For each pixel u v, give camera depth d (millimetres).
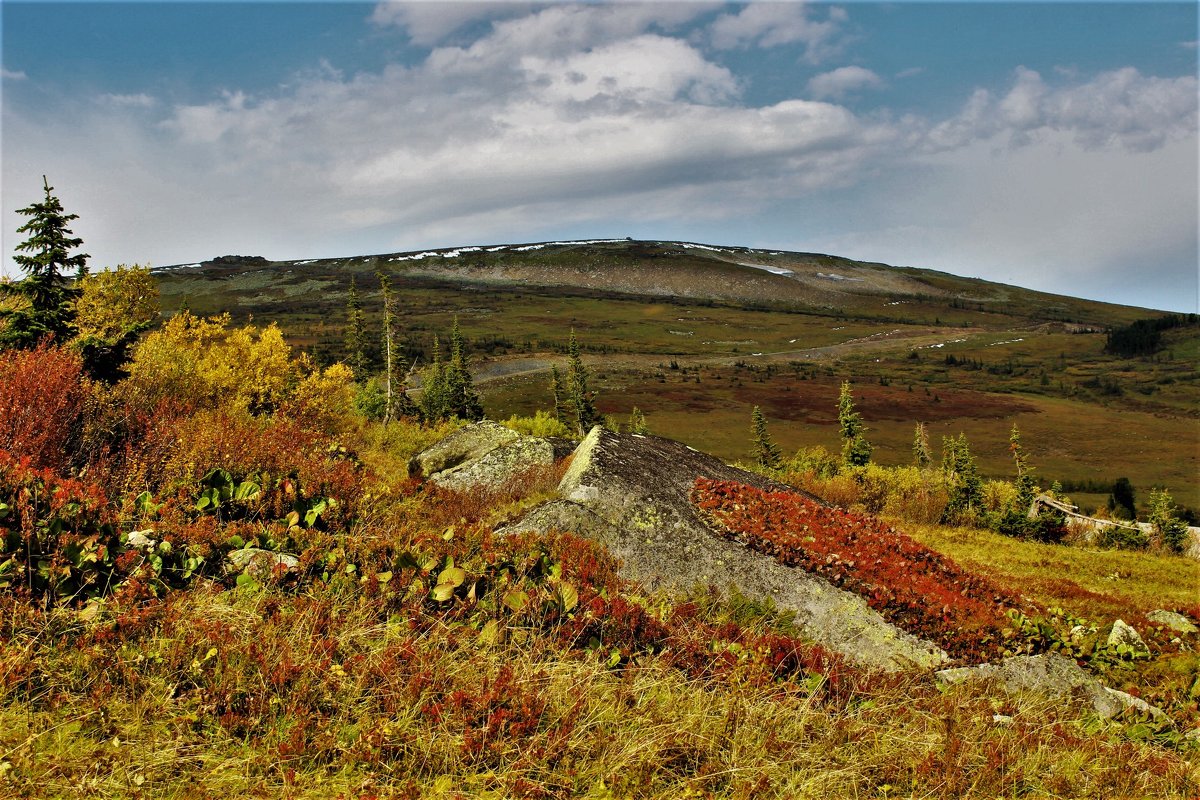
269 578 5523
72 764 3461
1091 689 8508
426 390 83000
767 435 76125
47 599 4539
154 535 5746
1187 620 15516
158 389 15516
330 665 4605
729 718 4938
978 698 7117
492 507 12172
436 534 7871
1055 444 152500
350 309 69812
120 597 4727
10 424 8375
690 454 14375
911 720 5918
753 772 4438
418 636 5074
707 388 182875
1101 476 131375
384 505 9750
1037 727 6289
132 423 9945
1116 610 16234
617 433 13562
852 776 4652
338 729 4160
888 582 9359
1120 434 161500
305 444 11547
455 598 5793
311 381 27109
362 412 46312
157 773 3549
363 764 3924
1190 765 6090
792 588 9109
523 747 4270
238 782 3611
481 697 4492
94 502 5750
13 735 3537
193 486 7605
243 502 7594
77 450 8727
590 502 10172
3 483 5539
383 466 19016
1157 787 5531
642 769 4281
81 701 3900
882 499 40500
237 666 4324
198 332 27359
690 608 7629
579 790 4098
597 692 5008
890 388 199000
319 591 5527
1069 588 18344
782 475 45688
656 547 9547
